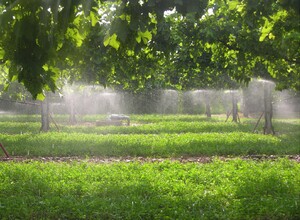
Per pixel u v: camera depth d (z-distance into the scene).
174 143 21.08
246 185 11.29
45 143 21.36
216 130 30.80
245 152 18.92
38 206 9.52
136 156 18.48
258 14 9.41
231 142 21.67
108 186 11.34
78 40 9.07
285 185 11.37
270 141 22.14
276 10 10.59
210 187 11.55
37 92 8.23
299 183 11.76
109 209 9.18
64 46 9.02
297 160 17.12
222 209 9.34
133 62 16.22
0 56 8.55
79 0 7.29
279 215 8.97
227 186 11.26
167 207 9.28
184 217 8.73
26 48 7.91
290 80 16.89
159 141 22.06
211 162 16.50
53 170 13.61
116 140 22.41
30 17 7.62
